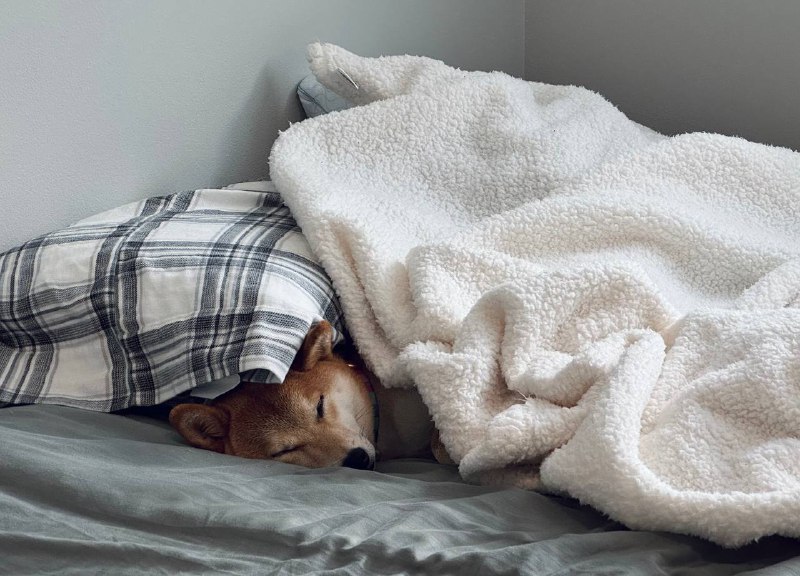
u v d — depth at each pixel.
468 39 2.37
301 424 1.41
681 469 1.12
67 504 1.14
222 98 1.91
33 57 1.61
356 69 1.89
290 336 1.38
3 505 1.12
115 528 1.10
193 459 1.30
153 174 1.83
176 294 1.44
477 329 1.37
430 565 0.99
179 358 1.41
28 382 1.50
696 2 2.17
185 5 1.81
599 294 1.38
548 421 1.21
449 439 1.30
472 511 1.12
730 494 1.04
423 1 2.25
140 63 1.76
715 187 1.74
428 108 1.82
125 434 1.39
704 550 1.07
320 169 1.75
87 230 1.59
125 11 1.72
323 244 1.55
